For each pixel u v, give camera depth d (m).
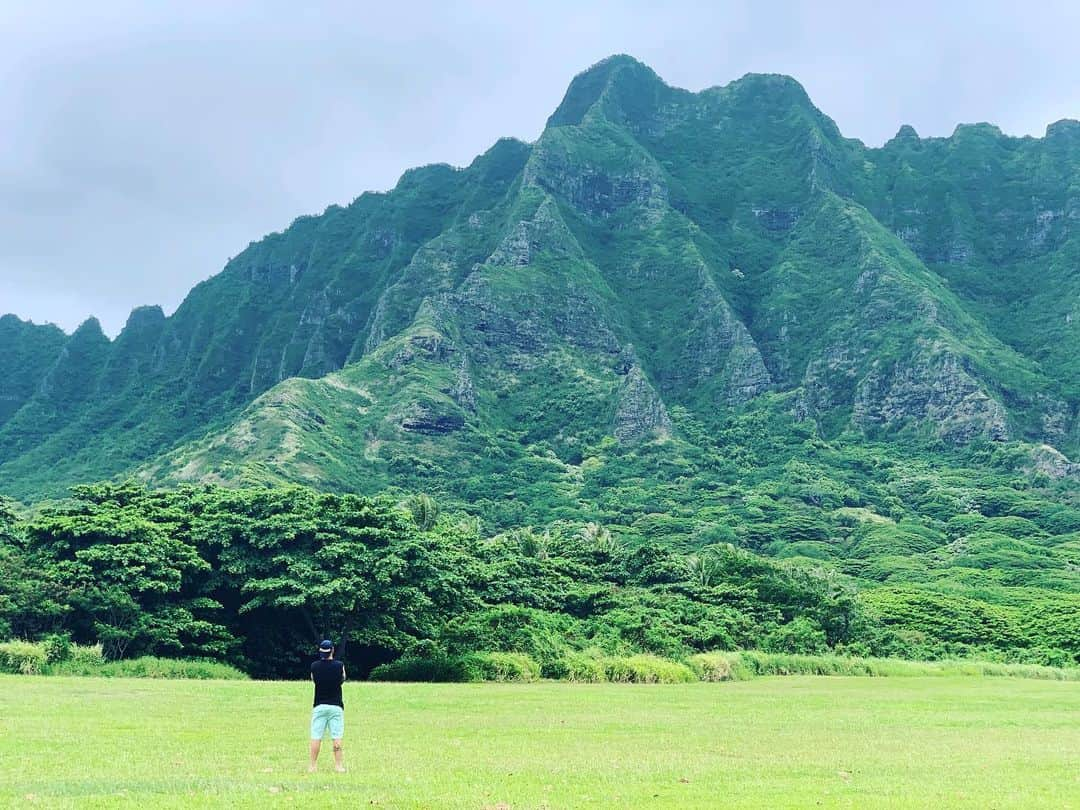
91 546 59.47
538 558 91.69
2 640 54.09
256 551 63.19
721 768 24.31
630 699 47.56
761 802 19.34
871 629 96.06
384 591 61.12
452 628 65.44
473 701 43.41
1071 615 103.88
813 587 100.81
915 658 94.56
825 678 73.56
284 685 49.66
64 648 53.91
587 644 69.81
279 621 63.44
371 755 25.08
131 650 58.41
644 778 22.20
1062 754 29.34
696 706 44.81
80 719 30.95
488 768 23.12
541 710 40.03
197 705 36.84
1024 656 97.00
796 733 34.00
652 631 75.69
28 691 40.09
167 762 22.81
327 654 22.34
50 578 56.88
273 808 17.31
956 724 39.38
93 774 20.91
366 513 64.88
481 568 77.06
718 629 80.44
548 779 21.55
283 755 24.55
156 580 59.00
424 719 35.06
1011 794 21.27
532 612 72.19
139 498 68.94
